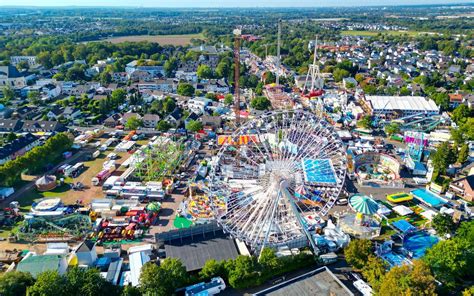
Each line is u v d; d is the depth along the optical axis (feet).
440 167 360.28
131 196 323.98
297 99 629.51
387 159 382.83
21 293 193.88
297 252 242.99
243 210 241.96
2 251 252.83
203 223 277.64
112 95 604.49
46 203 301.22
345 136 455.63
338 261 240.12
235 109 541.75
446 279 213.46
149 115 506.07
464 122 487.20
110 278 217.97
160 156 379.14
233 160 323.98
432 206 307.37
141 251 243.81
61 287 187.83
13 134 438.40
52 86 650.84
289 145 258.98
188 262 231.91
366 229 269.85
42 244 262.67
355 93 653.71
